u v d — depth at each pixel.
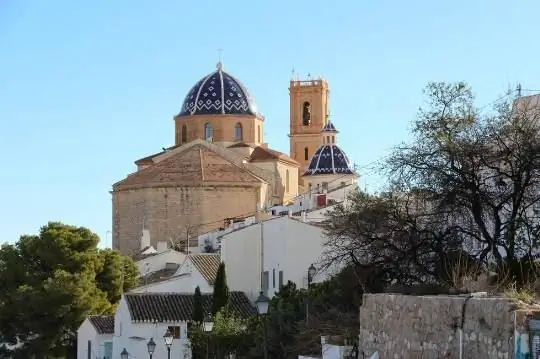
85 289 107.06
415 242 49.62
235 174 164.62
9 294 108.75
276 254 89.50
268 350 61.06
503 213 50.34
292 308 60.47
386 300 35.56
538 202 48.69
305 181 188.00
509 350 27.03
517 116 50.09
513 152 47.62
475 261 46.22
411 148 51.44
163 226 162.38
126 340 89.75
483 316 28.69
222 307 77.31
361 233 51.97
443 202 48.69
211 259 101.75
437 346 31.17
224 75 196.50
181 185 162.00
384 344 35.41
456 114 51.56
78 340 103.56
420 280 48.94
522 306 27.31
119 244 167.00
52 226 114.31
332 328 49.75
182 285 99.06
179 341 87.94
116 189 167.75
